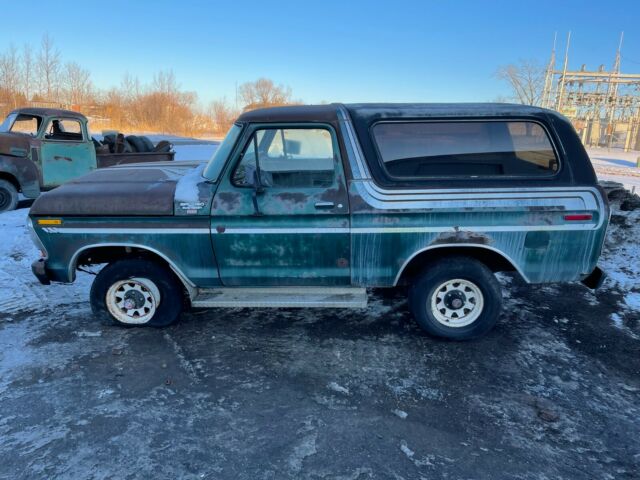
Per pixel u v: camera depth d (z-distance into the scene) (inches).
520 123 149.4
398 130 149.1
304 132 149.0
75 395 129.6
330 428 117.0
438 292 157.2
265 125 148.8
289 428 116.9
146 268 160.4
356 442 112.1
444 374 141.5
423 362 148.0
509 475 102.6
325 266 153.6
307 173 149.6
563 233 148.5
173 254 154.9
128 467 103.4
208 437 113.4
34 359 147.8
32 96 1539.1
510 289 209.2
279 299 156.8
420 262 159.2
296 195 148.2
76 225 154.9
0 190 353.1
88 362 146.5
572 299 198.1
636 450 111.1
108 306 165.6
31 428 115.9
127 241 154.8
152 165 195.9
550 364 147.6
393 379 138.6
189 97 1941.4
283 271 154.6
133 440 112.0
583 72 1642.5
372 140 148.2
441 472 103.1
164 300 164.4
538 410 124.8
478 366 146.1
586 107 1854.1
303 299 156.4
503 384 136.9
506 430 117.3
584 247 150.1
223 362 147.3
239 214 149.1
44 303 190.1
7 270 225.1
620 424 120.2
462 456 108.1
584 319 179.2
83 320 175.5
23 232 288.0
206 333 166.4
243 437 113.5
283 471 102.7
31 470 102.2
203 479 100.2
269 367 144.7
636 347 158.4
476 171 149.3
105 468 103.0
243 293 162.2
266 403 126.9
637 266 228.2
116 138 440.8
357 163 147.6
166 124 1852.9
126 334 164.7
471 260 154.8
